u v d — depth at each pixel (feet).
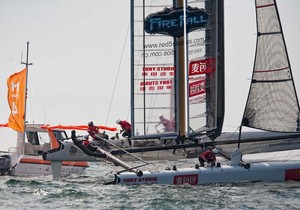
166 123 255.70
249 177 229.04
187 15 250.57
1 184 237.86
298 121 256.52
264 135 267.18
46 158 256.73
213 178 225.97
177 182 223.51
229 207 189.57
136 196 204.03
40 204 192.75
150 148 253.85
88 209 184.85
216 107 252.62
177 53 256.11
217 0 254.47
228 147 258.57
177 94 256.11
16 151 303.68
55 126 304.30
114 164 239.91
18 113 302.45
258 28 260.42
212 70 252.83
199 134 250.57
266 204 194.70
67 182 247.09
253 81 259.19
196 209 186.39
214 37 253.65
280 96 257.34
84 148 247.91
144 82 254.68
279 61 257.96
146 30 254.68
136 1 254.47
